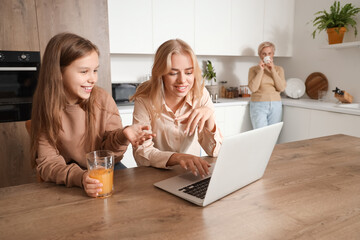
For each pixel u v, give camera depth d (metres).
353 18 2.94
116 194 0.85
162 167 1.06
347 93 2.84
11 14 2.11
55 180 0.94
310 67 3.50
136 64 3.24
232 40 3.33
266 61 3.06
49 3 2.22
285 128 3.37
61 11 2.27
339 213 0.73
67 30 2.31
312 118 2.98
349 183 0.94
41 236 0.63
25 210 0.76
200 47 3.14
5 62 2.14
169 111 1.31
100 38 2.45
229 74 3.87
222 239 0.62
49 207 0.77
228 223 0.69
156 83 1.24
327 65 3.27
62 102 1.06
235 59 3.87
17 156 2.28
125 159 2.72
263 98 3.17
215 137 1.20
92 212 0.74
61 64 1.01
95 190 0.82
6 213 0.74
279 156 1.23
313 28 3.41
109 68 2.53
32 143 1.09
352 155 1.24
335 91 2.88
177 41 1.14
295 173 1.03
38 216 0.72
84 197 0.83
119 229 0.66
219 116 3.21
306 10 3.48
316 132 2.95
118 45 2.72
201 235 0.63
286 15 3.62
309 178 0.98
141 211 0.75
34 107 1.08
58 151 1.13
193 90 1.27
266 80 3.19
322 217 0.71
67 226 0.67
